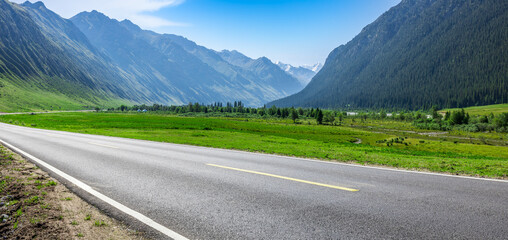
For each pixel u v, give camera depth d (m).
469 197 7.07
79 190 7.99
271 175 9.82
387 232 5.04
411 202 6.69
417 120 188.75
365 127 150.88
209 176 9.71
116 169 11.11
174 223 5.59
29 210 6.21
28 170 10.75
